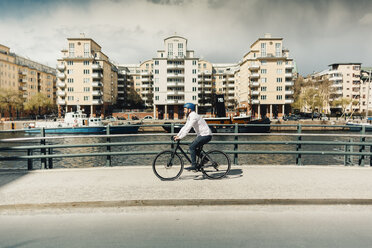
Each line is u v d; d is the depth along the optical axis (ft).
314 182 18.63
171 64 256.93
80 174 21.20
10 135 161.99
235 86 311.47
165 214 13.92
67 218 13.47
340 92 333.42
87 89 258.37
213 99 301.63
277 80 253.24
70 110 264.11
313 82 272.31
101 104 265.75
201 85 308.81
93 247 10.64
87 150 87.76
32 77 336.70
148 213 14.05
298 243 10.99
